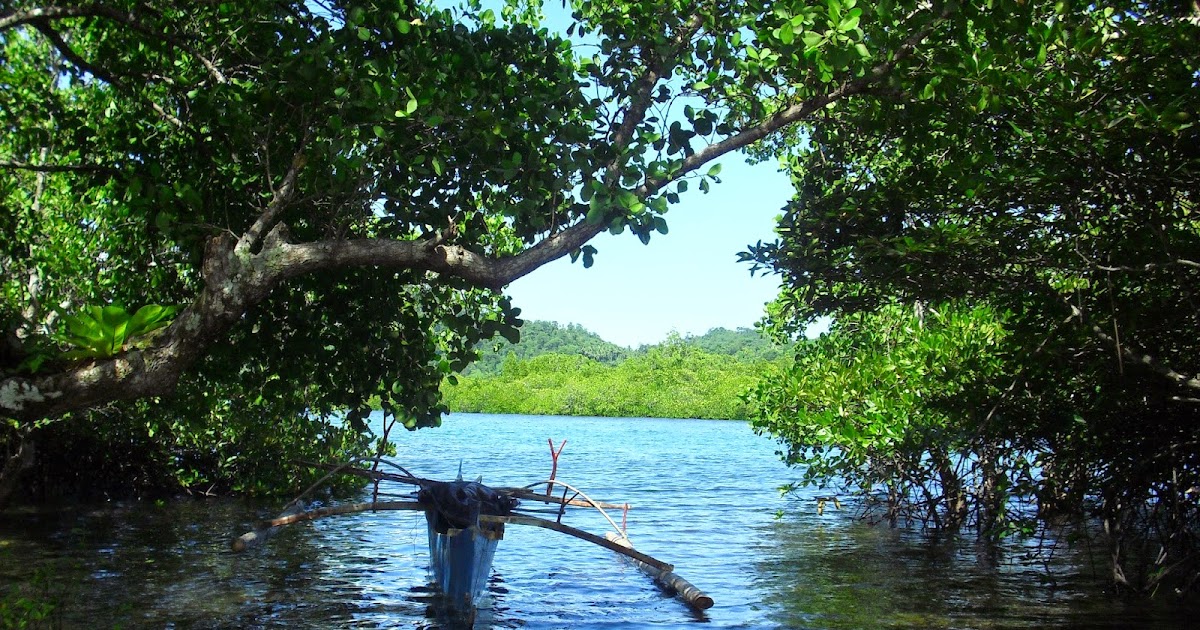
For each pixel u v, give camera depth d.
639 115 7.36
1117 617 9.95
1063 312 9.26
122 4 7.39
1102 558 13.27
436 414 8.29
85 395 5.02
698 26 7.57
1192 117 7.28
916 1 6.60
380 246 5.90
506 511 10.77
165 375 5.20
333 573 12.53
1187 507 10.12
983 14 6.60
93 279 13.12
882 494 19.41
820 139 9.81
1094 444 10.24
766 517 19.17
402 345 8.32
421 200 7.64
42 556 12.95
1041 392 10.46
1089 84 8.23
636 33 7.38
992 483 14.36
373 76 6.54
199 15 7.56
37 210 13.26
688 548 15.23
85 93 10.41
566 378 102.50
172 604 10.52
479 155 7.09
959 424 11.84
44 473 18.02
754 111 7.59
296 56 6.51
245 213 7.86
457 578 10.18
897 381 14.73
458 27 7.07
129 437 18.09
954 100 7.36
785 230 9.90
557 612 10.88
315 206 7.41
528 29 7.37
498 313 7.99
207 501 19.00
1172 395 8.92
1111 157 7.80
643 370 97.44
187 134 7.81
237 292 5.41
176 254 8.49
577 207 6.92
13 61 10.48
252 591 11.30
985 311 13.67
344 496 20.08
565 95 7.33
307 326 8.06
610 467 32.41
